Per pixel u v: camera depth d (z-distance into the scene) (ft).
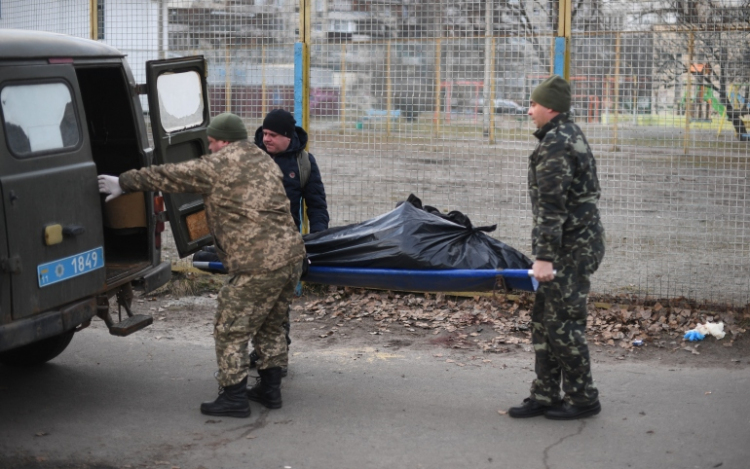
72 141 15.65
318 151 29.58
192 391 17.71
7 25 30.99
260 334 16.72
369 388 17.90
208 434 15.42
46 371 18.95
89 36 27.96
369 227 18.31
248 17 26.63
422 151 27.25
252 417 16.28
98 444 14.93
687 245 30.81
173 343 21.15
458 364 19.48
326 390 17.79
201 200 18.20
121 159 19.44
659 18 23.91
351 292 25.05
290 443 15.02
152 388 17.90
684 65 24.16
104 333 21.93
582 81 24.93
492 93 25.66
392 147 26.96
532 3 24.54
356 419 16.19
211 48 27.17
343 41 26.03
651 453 14.55
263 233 15.39
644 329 21.57
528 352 20.33
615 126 25.63
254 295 15.56
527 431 15.57
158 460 14.26
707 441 15.03
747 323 21.65
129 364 19.51
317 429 15.67
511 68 25.22
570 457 14.42
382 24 25.84
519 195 28.25
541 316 15.97
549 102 14.88
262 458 14.38
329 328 22.36
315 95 26.40
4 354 18.97
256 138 19.47
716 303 22.93
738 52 23.66
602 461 14.25
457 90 25.89
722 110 24.48
